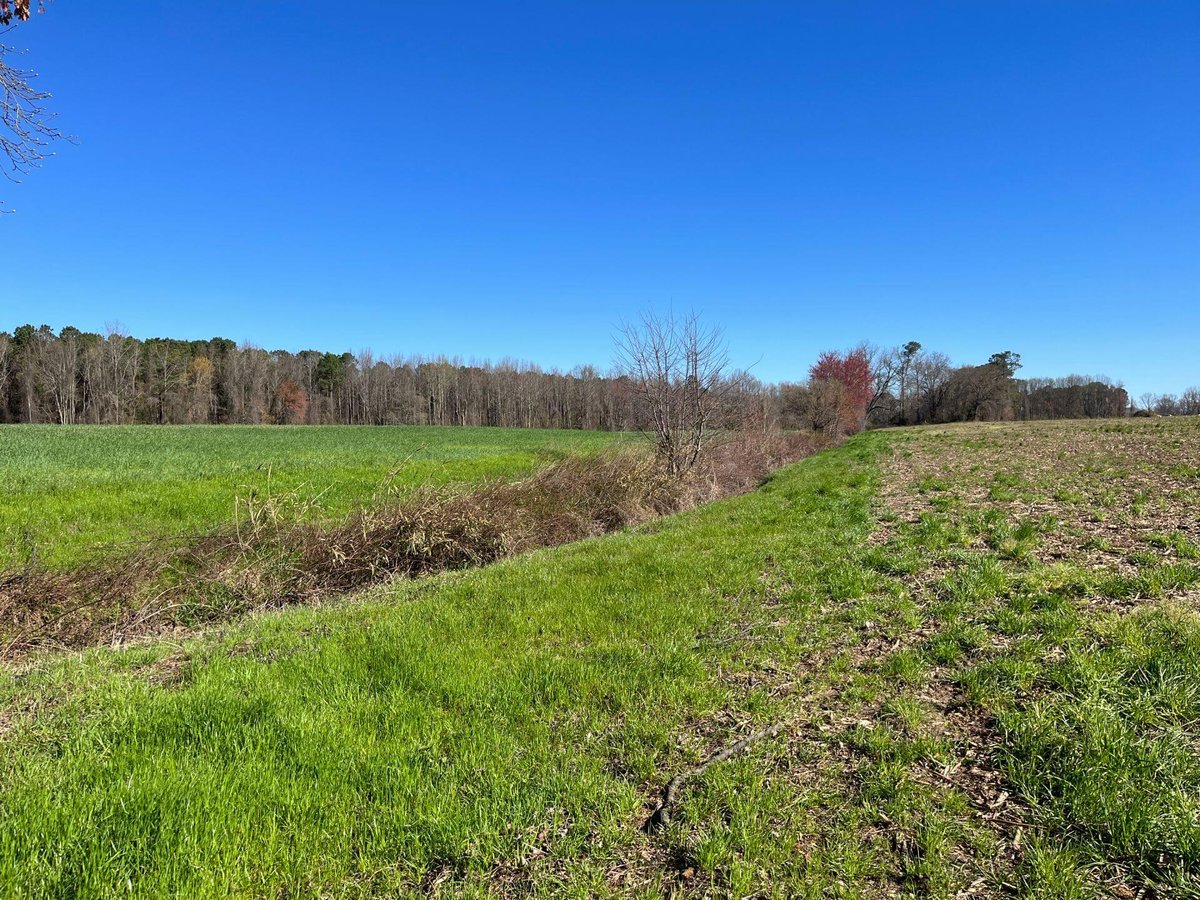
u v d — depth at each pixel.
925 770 3.19
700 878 2.57
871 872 2.53
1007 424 53.00
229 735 3.59
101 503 12.54
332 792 3.08
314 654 4.97
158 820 2.83
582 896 2.46
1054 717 3.43
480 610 6.10
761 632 5.24
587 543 9.88
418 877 2.60
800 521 10.09
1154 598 5.05
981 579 5.94
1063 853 2.53
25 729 3.85
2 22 4.28
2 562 8.78
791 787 3.10
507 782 3.16
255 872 2.59
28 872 2.50
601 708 4.02
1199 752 3.03
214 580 8.07
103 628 7.12
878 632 5.07
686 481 15.95
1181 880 2.33
